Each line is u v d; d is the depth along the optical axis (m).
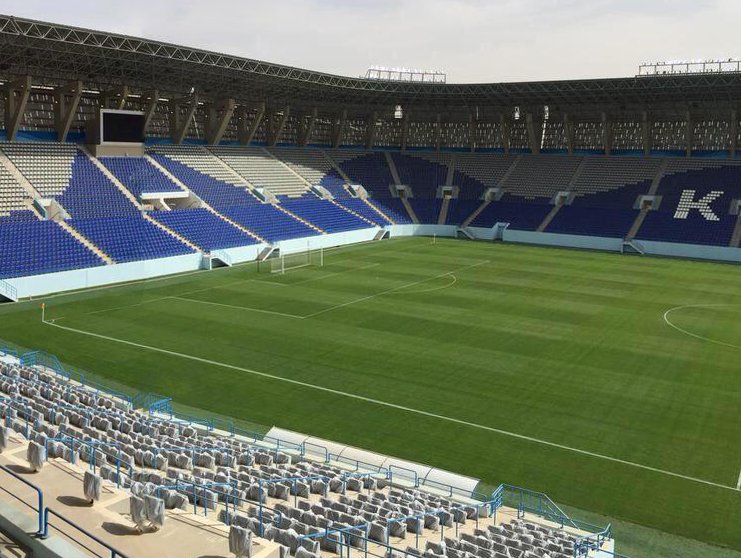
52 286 54.19
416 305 51.62
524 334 43.88
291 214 84.56
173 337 42.41
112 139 75.25
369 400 32.72
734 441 28.42
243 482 20.41
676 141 93.88
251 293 55.34
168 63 70.56
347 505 19.61
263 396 33.12
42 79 70.81
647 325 46.28
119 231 64.50
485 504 22.12
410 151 109.00
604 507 23.47
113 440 22.67
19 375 30.98
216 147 90.62
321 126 106.56
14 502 15.30
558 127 101.88
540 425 29.98
